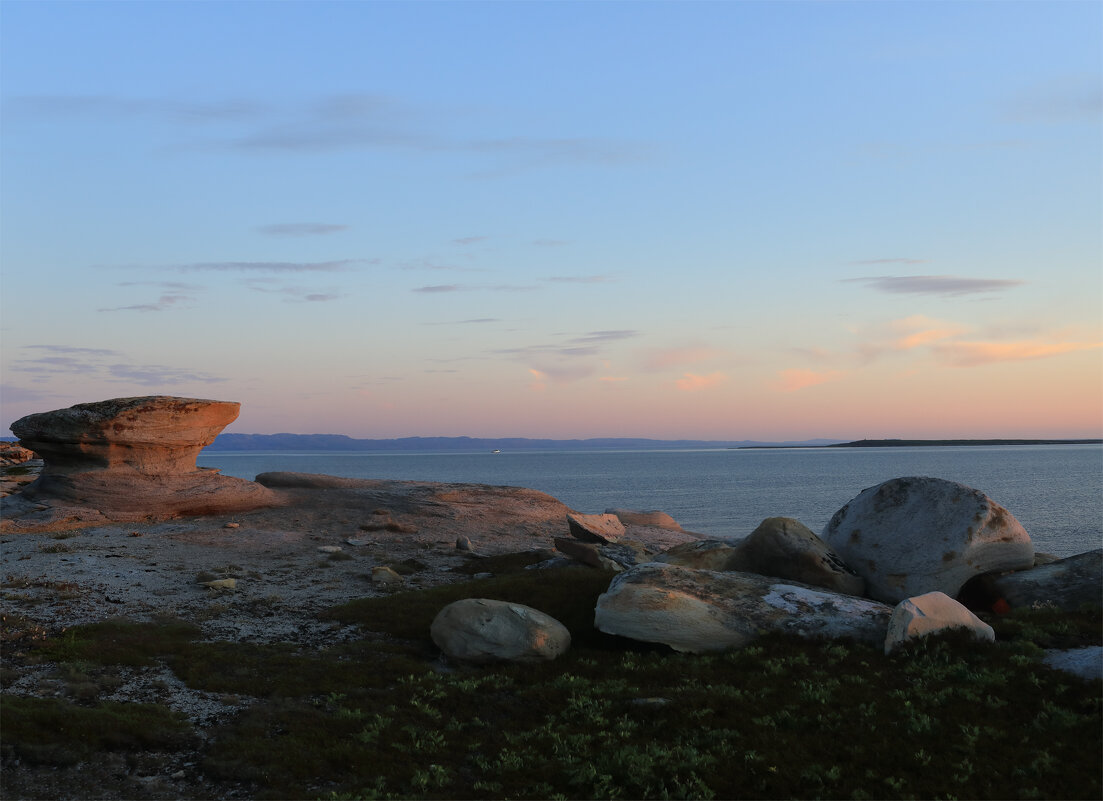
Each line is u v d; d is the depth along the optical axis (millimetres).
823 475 198500
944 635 17047
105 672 16047
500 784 11859
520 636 18219
